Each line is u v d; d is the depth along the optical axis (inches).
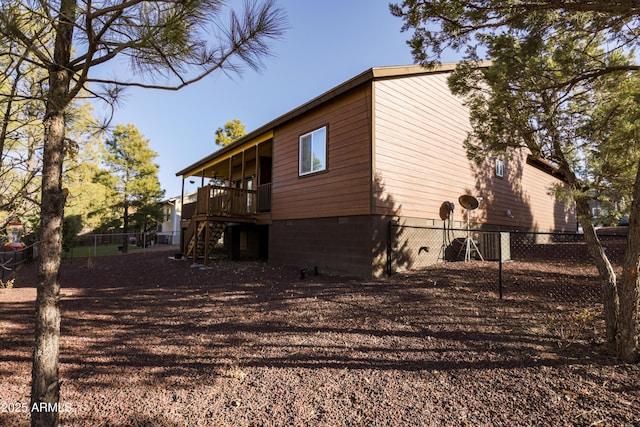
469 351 136.9
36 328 74.3
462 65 190.1
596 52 161.8
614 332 131.0
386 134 302.2
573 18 144.5
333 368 128.0
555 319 167.5
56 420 75.2
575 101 169.6
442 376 118.6
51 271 75.8
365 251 290.4
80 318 200.4
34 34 71.1
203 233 454.9
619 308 123.0
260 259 479.8
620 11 117.0
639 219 117.6
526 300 200.2
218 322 189.0
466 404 101.0
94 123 98.3
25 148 148.6
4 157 133.3
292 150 390.3
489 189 438.9
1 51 74.5
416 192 331.6
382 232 295.1
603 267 138.9
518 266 302.0
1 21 60.1
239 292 261.1
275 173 418.0
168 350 149.0
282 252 396.8
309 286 270.4
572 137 169.5
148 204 888.9
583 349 132.5
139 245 1024.9
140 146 863.1
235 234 485.7
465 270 291.1
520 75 161.3
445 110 377.7
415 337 155.0
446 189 372.2
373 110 292.0
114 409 102.3
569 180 168.4
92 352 146.9
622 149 147.4
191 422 95.7
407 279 274.2
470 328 161.6
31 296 276.4
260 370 128.1
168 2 67.5
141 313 211.2
